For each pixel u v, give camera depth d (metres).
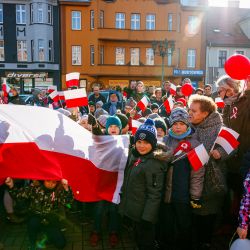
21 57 35.19
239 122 3.84
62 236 3.87
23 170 3.51
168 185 3.43
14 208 4.56
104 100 10.20
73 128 4.09
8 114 3.95
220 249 3.87
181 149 3.45
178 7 36.28
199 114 3.59
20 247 4.05
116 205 4.04
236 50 37.41
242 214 2.90
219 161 3.55
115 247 4.07
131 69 35.94
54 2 34.72
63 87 35.66
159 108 8.65
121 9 36.28
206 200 3.49
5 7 34.28
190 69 37.06
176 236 3.50
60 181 3.79
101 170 3.93
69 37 35.31
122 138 4.13
